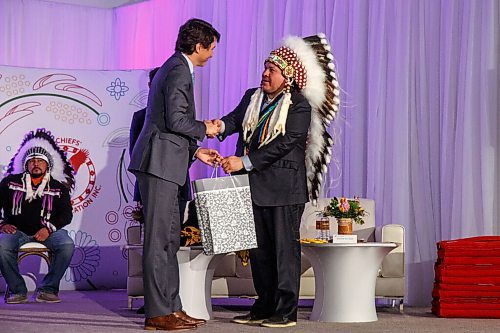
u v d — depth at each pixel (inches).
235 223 170.2
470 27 239.3
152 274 168.6
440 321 197.0
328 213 203.6
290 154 178.1
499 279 205.9
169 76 169.8
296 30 278.5
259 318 183.8
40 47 318.7
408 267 248.8
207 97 302.7
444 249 210.7
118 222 289.6
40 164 259.4
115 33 326.0
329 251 192.1
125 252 289.9
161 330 170.1
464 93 240.1
